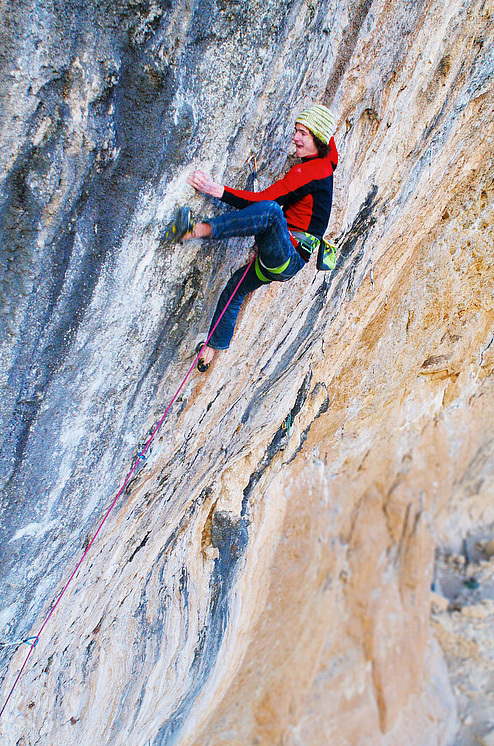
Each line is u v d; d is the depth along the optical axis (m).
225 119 2.45
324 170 2.60
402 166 4.04
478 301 6.62
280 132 2.78
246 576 6.53
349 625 9.51
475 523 15.51
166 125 2.23
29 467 2.72
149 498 4.12
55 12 1.76
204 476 5.08
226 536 5.93
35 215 2.07
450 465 10.55
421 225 5.22
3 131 1.85
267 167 2.86
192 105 2.28
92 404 2.86
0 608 3.10
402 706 9.79
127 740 5.50
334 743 8.53
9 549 2.90
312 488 7.68
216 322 3.13
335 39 2.69
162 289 2.74
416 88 3.54
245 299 3.42
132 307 2.66
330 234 3.81
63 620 3.91
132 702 5.12
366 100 3.19
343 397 6.66
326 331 5.18
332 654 9.27
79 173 2.10
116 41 1.95
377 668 9.52
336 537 8.83
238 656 7.00
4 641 3.36
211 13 2.10
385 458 9.04
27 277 2.17
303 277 3.84
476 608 12.87
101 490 3.39
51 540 3.20
